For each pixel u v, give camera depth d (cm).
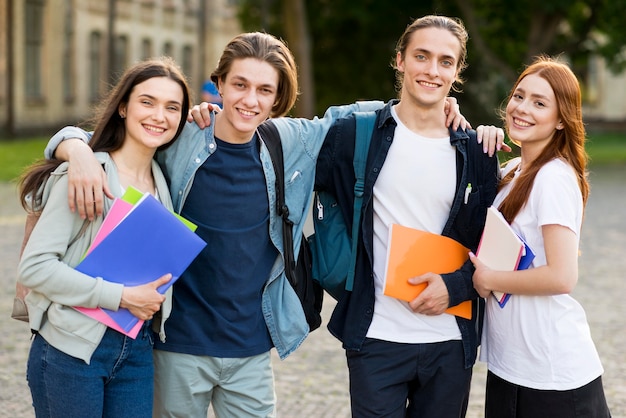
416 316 339
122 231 294
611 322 705
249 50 327
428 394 347
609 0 2164
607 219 1305
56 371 295
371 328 342
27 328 662
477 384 561
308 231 1073
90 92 3256
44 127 2944
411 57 336
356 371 345
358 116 351
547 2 2055
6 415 482
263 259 341
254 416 342
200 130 332
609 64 2469
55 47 2997
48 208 296
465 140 342
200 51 3581
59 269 290
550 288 314
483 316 354
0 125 2750
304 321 351
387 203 342
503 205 333
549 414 324
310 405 514
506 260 323
